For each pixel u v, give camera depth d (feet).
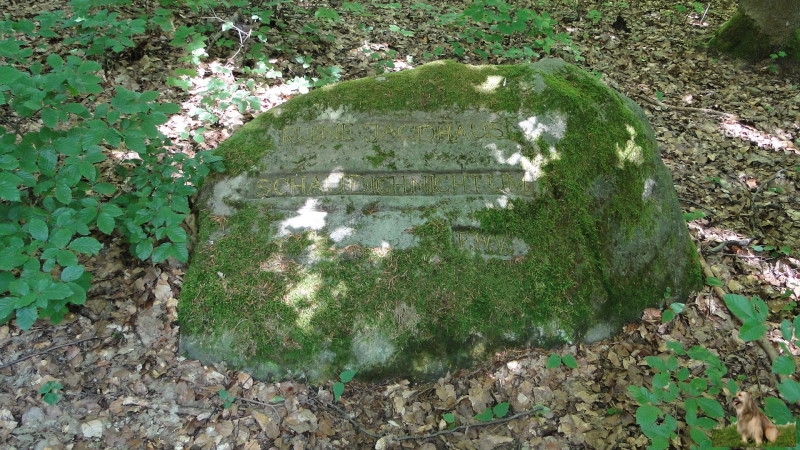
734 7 32.32
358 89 13.07
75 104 10.61
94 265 12.00
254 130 12.94
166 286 11.80
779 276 14.39
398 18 25.61
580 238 12.34
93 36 15.47
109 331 11.05
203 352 10.93
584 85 13.51
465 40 23.99
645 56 26.14
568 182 12.53
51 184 10.23
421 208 12.10
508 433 10.44
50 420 9.65
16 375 10.16
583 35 27.55
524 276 11.88
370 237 11.80
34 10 19.52
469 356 11.35
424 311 11.34
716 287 13.20
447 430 10.40
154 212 10.85
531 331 11.64
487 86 13.19
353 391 10.90
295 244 11.74
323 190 12.32
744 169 18.65
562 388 11.18
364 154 12.54
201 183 12.55
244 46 19.58
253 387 10.73
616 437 10.41
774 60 25.52
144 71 17.53
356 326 11.13
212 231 11.98
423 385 11.12
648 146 13.39
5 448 9.16
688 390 9.78
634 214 12.81
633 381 11.34
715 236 15.61
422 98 12.96
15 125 13.83
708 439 8.18
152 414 10.03
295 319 11.10
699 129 20.59
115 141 10.29
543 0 30.37
